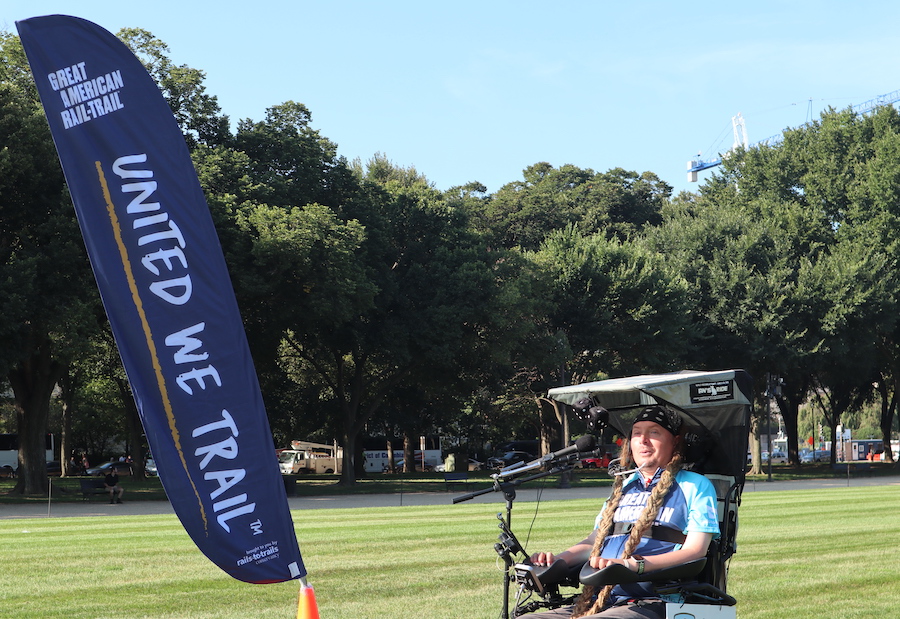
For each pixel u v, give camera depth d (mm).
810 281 54531
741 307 54750
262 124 45219
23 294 33312
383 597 10883
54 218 34531
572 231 54719
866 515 22953
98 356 52844
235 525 6094
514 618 5379
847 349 54406
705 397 5371
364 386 56250
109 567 13555
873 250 55969
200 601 10680
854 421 128625
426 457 84438
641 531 5105
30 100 38625
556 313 52625
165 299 6082
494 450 83562
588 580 4754
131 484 52969
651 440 5367
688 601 4934
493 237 75125
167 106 6234
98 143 6062
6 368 34500
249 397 6227
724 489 5430
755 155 64500
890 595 10883
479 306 47188
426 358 48906
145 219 6094
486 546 16172
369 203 46594
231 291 6273
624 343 52156
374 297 46281
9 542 17531
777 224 58594
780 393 66125
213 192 41000
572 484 48562
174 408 6020
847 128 61844
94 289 35125
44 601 10672
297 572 6250
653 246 60719
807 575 12359
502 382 58938
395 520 22656
